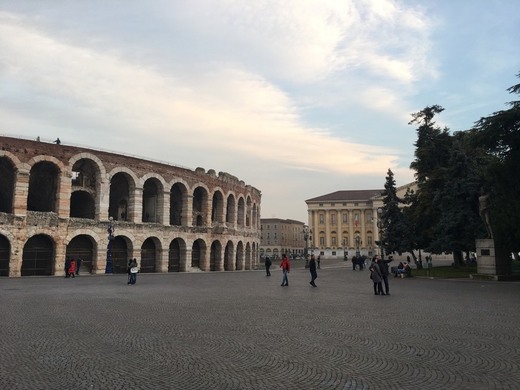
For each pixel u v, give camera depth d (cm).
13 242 3997
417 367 903
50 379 816
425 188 5431
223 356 993
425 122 5856
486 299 2195
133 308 1809
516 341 1159
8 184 4609
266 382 802
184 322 1455
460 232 4500
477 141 3675
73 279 3672
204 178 6038
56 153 4362
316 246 15688
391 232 5388
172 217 5928
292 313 1680
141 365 915
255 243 7962
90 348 1066
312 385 786
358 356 995
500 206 3509
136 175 5028
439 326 1390
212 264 6319
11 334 1231
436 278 3972
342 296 2369
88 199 5050
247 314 1648
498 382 802
